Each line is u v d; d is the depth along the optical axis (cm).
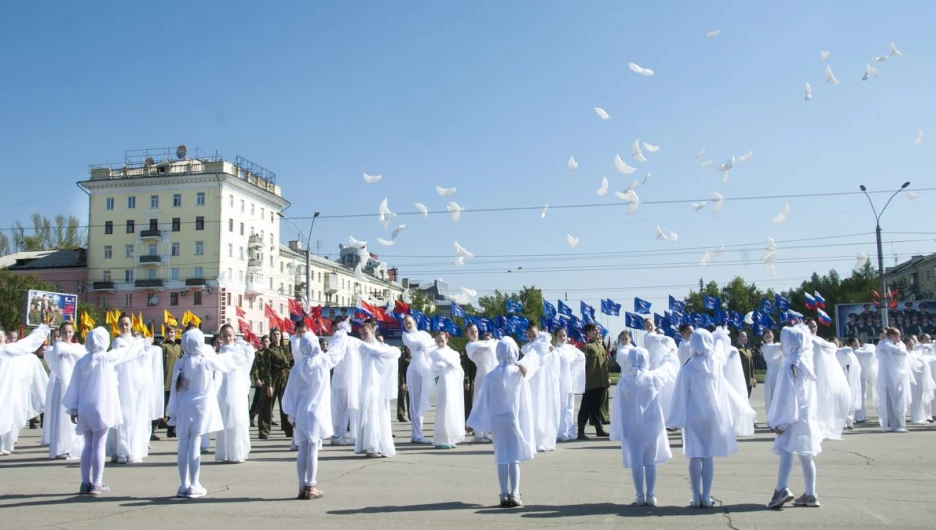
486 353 1432
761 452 1249
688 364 814
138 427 1228
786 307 2342
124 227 6694
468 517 757
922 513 752
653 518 745
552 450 1323
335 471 1092
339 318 1372
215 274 6412
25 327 3434
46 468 1173
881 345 1619
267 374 1608
